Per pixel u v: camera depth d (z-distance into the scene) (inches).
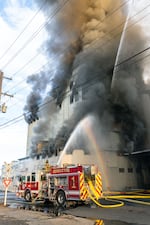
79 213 376.2
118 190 982.4
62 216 337.4
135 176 1059.9
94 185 488.7
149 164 1112.8
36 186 587.2
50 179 543.8
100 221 300.7
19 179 679.7
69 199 474.9
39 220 298.4
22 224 270.1
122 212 385.4
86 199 458.6
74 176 476.4
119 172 1019.9
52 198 522.9
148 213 373.4
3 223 276.2
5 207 469.1
